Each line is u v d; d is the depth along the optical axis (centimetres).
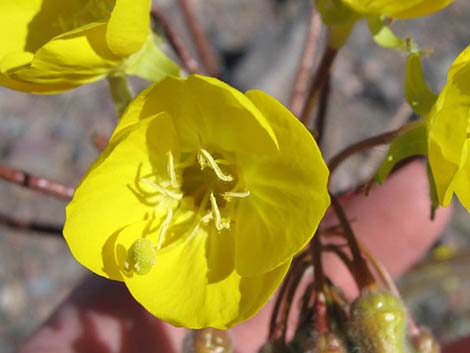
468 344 14
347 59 27
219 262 9
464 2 28
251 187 9
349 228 10
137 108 8
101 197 8
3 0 10
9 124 26
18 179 12
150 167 9
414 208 15
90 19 10
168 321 8
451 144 8
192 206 9
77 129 26
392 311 9
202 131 9
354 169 24
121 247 8
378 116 26
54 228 13
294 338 10
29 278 24
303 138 8
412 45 9
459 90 8
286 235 8
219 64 27
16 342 23
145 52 9
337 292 10
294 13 28
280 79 24
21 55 9
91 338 14
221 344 10
